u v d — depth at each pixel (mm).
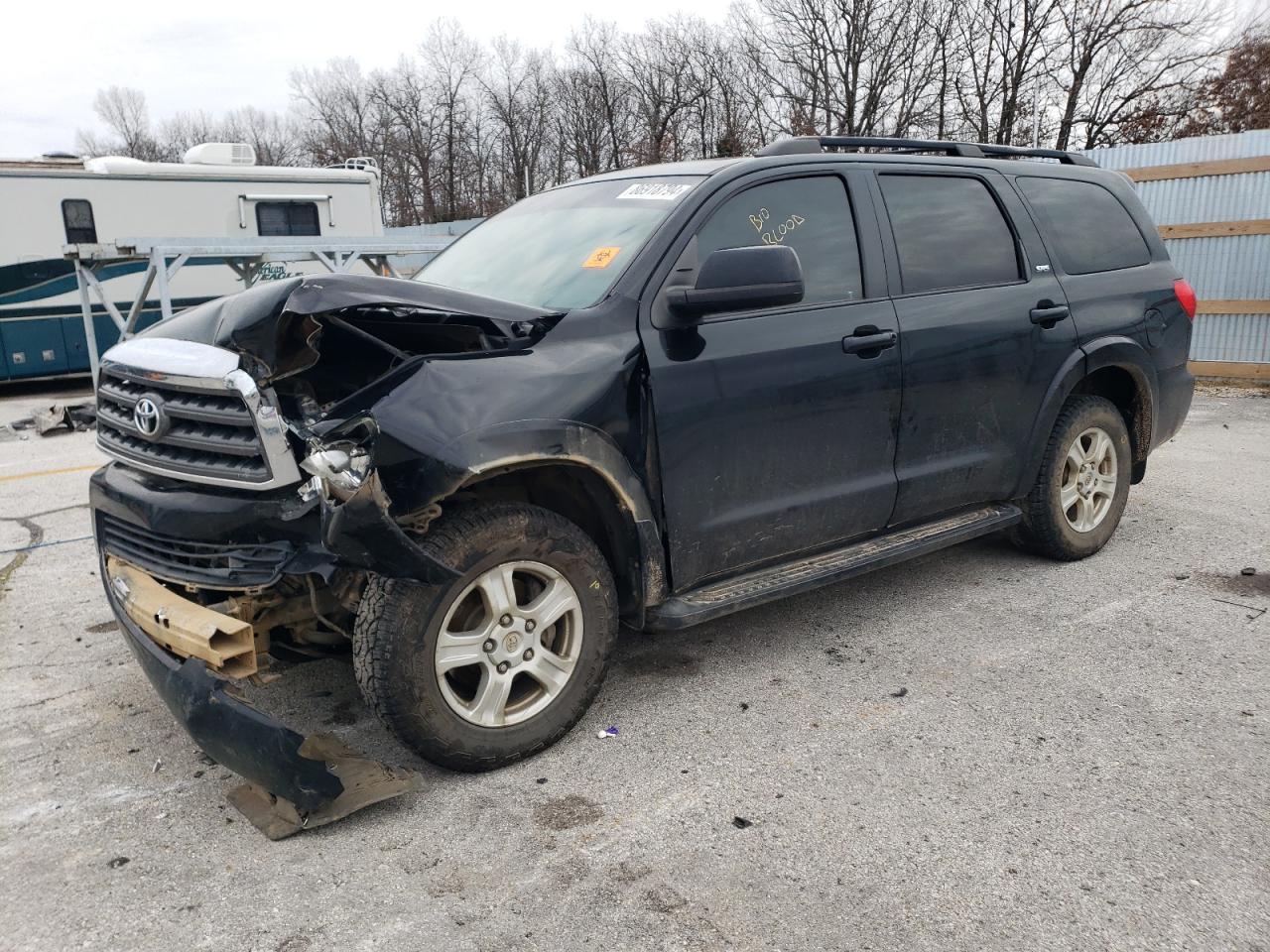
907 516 4023
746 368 3373
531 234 3887
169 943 2299
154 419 2936
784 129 29625
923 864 2529
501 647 2953
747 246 3459
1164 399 5023
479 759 2951
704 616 3316
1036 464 4488
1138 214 5105
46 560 5484
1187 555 5004
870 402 3730
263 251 10992
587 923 2332
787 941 2252
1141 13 25156
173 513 2900
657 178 3768
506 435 2805
